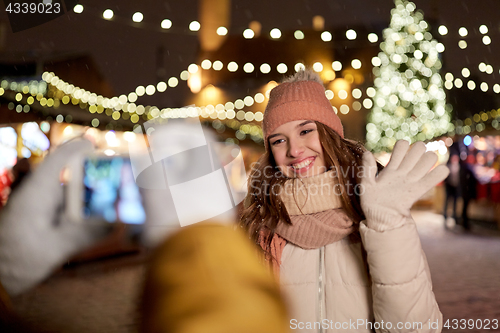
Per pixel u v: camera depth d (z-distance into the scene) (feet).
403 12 36.24
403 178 3.97
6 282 1.51
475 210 33.94
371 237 3.95
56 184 1.44
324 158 5.08
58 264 1.47
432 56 36.73
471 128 40.60
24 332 1.54
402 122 42.65
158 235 1.32
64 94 24.73
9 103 23.75
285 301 1.30
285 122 5.04
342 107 34.35
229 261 1.30
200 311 1.15
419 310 3.83
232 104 28.32
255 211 5.19
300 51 26.50
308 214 4.83
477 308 12.81
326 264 4.66
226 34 17.98
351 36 19.08
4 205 1.52
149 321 1.17
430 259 20.06
